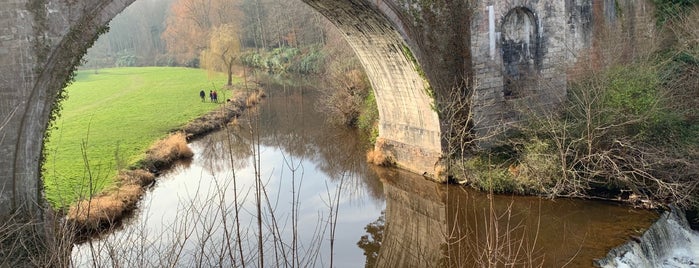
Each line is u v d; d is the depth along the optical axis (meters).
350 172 20.94
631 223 13.98
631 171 15.29
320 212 16.30
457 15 18.09
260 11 58.75
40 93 11.76
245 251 11.50
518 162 17.52
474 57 18.19
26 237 8.92
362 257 13.65
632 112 16.02
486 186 17.20
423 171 19.72
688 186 14.71
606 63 19.08
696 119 16.88
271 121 31.64
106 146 25.27
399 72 19.30
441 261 13.16
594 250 12.61
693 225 14.76
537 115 18.03
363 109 28.86
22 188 11.73
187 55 68.75
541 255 12.48
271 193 17.73
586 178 15.94
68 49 11.95
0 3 11.19
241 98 37.25
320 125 30.30
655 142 16.02
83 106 40.28
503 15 18.62
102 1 12.29
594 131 15.98
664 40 21.11
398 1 16.98
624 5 22.16
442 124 18.50
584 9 20.67
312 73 49.28
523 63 19.61
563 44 20.16
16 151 11.60
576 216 14.80
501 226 14.68
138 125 31.11
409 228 15.89
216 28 48.56
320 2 17.83
